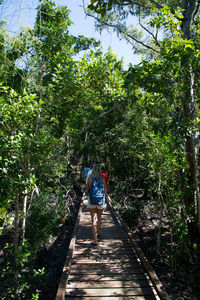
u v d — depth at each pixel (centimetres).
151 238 669
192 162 595
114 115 1399
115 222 746
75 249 520
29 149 346
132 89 596
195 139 601
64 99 491
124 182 1169
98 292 359
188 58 455
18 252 357
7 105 333
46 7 472
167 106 553
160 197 553
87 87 493
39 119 411
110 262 457
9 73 402
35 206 611
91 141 1661
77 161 2198
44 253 629
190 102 510
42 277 409
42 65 463
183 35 612
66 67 463
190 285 437
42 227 602
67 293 356
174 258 484
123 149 1335
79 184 1593
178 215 519
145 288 369
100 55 512
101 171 514
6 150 327
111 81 499
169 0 748
